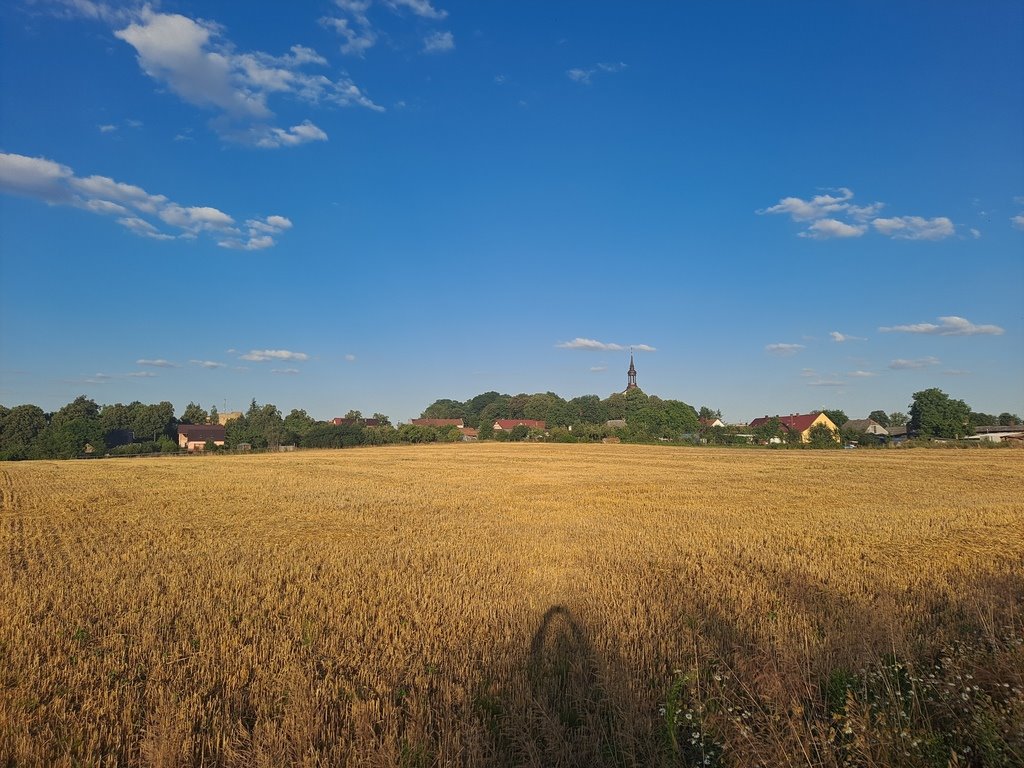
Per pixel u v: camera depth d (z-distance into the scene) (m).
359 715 5.54
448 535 17.12
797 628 7.87
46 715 5.69
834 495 28.06
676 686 5.65
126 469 49.44
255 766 4.91
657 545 15.09
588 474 41.72
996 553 14.18
